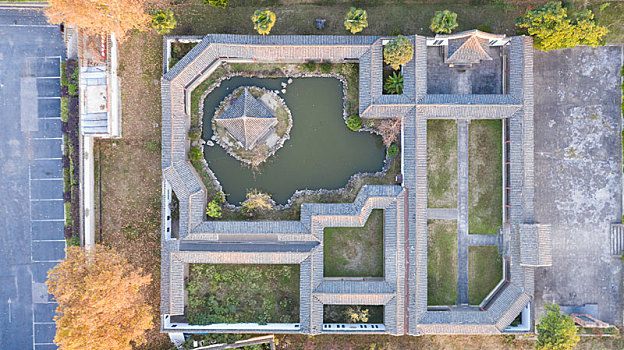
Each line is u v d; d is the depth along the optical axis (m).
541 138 36.75
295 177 37.38
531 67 34.06
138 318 31.91
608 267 36.66
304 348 36.84
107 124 35.25
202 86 37.22
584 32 32.53
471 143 36.81
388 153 36.38
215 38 33.88
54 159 37.72
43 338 38.00
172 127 34.44
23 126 37.69
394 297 34.25
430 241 36.88
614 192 36.75
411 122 34.16
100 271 30.95
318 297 34.34
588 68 36.72
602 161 36.78
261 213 37.06
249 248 34.62
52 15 30.95
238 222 34.69
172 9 36.88
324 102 37.34
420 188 34.06
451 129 36.84
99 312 30.16
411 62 34.12
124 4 31.12
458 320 34.09
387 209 34.78
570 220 36.69
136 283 31.73
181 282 34.66
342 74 37.06
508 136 35.69
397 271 34.09
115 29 32.19
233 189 37.50
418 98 33.81
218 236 34.75
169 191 36.06
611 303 36.59
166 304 34.31
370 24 36.78
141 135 37.03
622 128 36.50
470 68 36.56
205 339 35.78
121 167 37.16
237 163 37.47
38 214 37.81
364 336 36.88
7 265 37.84
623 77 36.28
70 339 29.30
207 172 37.22
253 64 37.03
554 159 36.75
